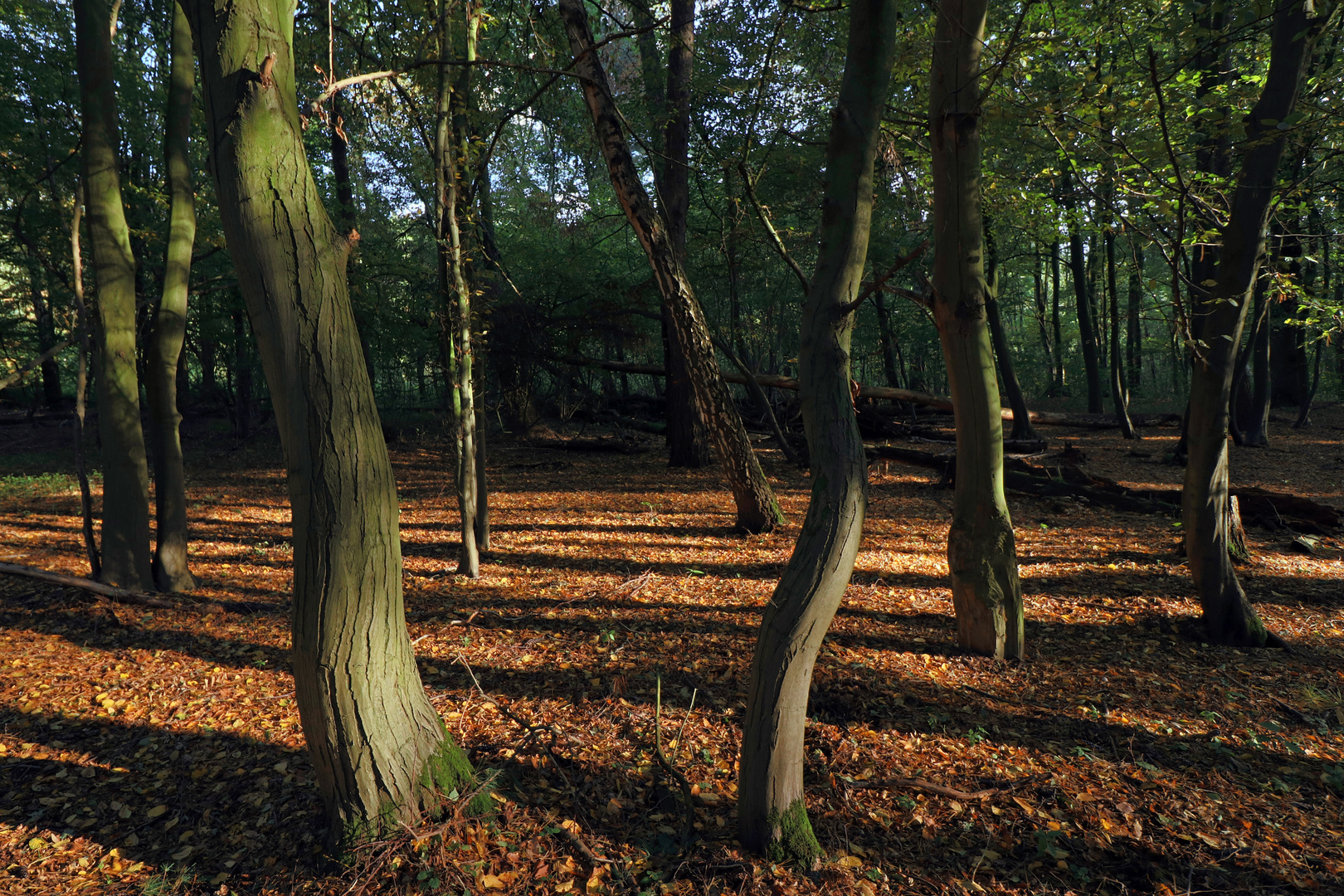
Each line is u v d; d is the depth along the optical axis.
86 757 3.83
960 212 4.45
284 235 2.54
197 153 13.10
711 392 8.23
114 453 6.18
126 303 6.21
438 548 7.91
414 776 3.05
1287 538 7.85
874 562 7.18
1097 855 3.04
